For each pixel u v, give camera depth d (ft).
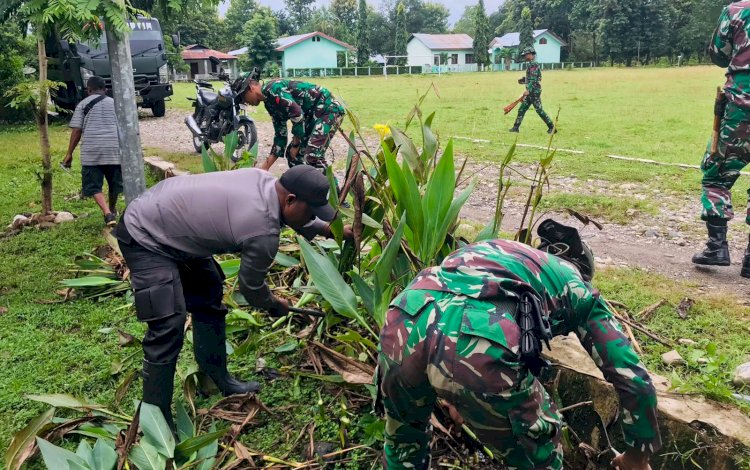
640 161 28.71
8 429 10.29
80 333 13.44
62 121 53.16
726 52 15.07
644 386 6.42
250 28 183.21
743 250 17.24
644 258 16.70
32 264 17.46
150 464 8.56
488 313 6.07
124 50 16.93
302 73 194.29
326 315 10.87
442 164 10.19
